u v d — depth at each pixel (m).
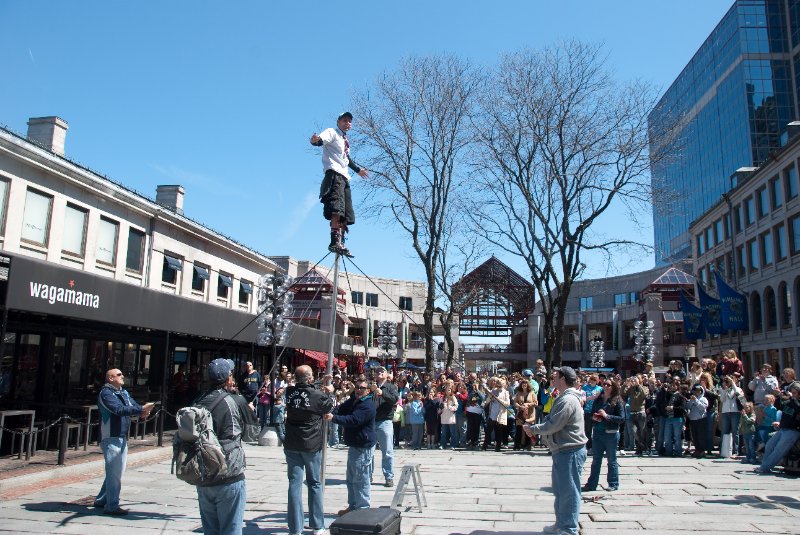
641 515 8.85
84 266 20.64
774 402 13.99
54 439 14.98
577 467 7.29
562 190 26.61
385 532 6.43
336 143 8.52
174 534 7.88
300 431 7.49
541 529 8.18
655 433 16.70
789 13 78.19
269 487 11.52
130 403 9.12
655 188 26.67
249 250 32.50
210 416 5.64
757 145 75.50
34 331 15.16
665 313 55.09
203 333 18.09
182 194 30.03
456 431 17.42
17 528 8.02
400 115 29.34
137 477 12.07
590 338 69.69
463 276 33.62
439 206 29.38
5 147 17.31
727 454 14.80
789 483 11.29
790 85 77.06
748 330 41.25
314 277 42.06
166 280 25.66
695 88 92.56
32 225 18.61
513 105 27.38
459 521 8.62
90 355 17.39
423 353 68.69
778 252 37.09
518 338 78.94
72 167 19.58
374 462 14.43
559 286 26.89
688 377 16.12
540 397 17.28
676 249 94.94
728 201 44.12
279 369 31.39
